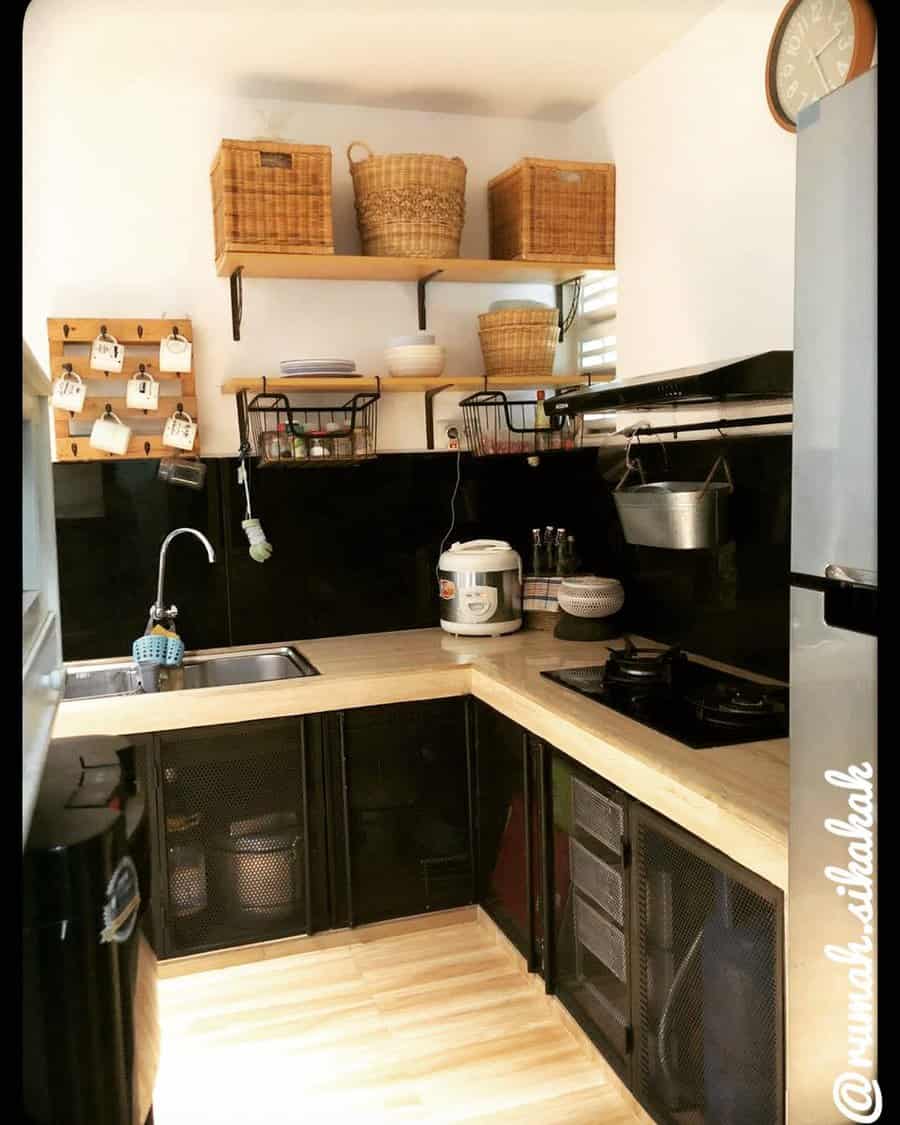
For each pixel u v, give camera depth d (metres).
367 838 2.98
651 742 2.11
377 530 3.44
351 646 3.28
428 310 3.52
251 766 2.84
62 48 2.84
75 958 1.43
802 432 1.38
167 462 3.15
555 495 3.63
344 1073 2.39
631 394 2.47
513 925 2.86
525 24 2.74
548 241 3.23
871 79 1.23
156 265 3.19
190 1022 2.62
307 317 3.37
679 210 2.96
